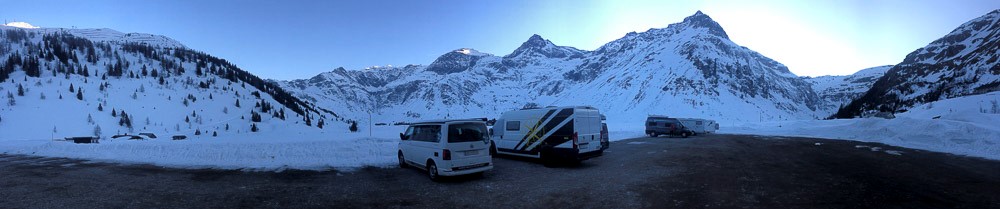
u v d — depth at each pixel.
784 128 59.25
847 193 9.64
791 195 9.46
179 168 14.45
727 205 8.50
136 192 10.10
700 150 22.48
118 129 148.88
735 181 11.52
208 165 15.06
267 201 9.09
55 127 137.00
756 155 19.39
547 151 15.95
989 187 10.31
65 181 11.77
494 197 9.51
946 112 58.03
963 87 121.94
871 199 8.98
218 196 9.62
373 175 12.81
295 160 16.20
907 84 156.62
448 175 11.42
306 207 8.55
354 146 20.44
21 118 138.50
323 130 189.75
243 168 14.24
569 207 8.45
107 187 10.77
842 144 26.52
